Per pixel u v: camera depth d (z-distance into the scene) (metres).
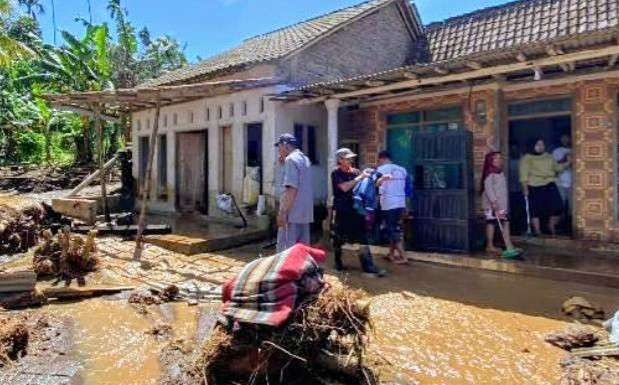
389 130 11.27
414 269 7.54
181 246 8.80
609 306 5.46
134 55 32.19
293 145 5.77
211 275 7.14
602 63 8.00
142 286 6.42
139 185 15.47
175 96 10.58
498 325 4.92
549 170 8.78
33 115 22.92
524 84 9.05
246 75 11.73
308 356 3.76
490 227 8.13
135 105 13.82
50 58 20.22
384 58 13.38
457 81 9.05
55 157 23.08
